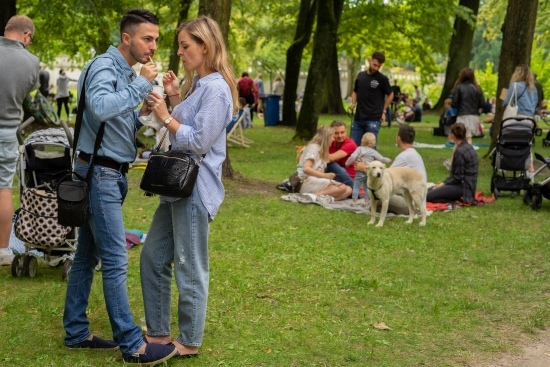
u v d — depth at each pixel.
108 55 4.41
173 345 4.57
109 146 4.41
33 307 5.58
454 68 34.41
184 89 4.63
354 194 10.53
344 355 4.75
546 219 9.82
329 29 19.28
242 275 6.61
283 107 25.77
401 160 9.81
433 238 8.53
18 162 6.44
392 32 33.62
